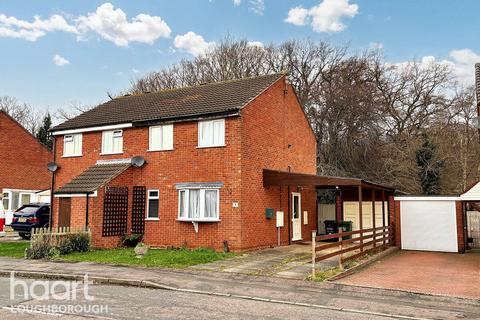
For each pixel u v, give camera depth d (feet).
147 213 62.18
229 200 55.72
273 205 62.80
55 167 71.05
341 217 76.33
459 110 120.67
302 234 71.82
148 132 63.87
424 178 106.22
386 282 37.73
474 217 68.49
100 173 62.69
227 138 56.85
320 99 122.72
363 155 115.85
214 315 26.35
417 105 128.88
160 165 62.08
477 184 56.29
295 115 74.33
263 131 62.34
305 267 43.62
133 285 36.78
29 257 49.55
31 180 104.06
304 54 135.44
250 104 59.11
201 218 56.90
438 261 53.06
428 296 32.89
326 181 55.21
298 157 74.49
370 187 58.29
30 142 104.73
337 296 32.60
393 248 63.62
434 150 108.37
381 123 122.11
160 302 29.94
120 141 66.49
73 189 58.70
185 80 145.59
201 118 58.75
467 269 46.19
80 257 49.75
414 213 67.00
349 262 47.03
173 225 59.67
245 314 26.81
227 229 55.36
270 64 138.00
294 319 25.81
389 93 129.49
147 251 52.06
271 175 60.18
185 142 60.34
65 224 63.82
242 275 39.68
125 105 75.87
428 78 128.36
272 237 61.87
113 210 60.18
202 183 57.93
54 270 42.11
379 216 73.20
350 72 127.13
